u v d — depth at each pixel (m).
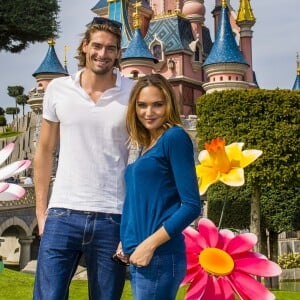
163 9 59.97
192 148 3.69
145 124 3.83
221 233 4.65
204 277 4.38
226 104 19.02
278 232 23.97
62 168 4.20
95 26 4.19
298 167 18.38
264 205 23.34
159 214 3.65
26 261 24.02
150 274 3.62
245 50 55.94
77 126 4.16
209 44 58.69
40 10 22.69
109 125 4.15
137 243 3.70
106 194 4.14
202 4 56.56
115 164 4.18
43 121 4.42
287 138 18.31
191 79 52.59
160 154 3.67
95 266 4.14
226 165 5.00
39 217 4.36
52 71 49.09
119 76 4.33
